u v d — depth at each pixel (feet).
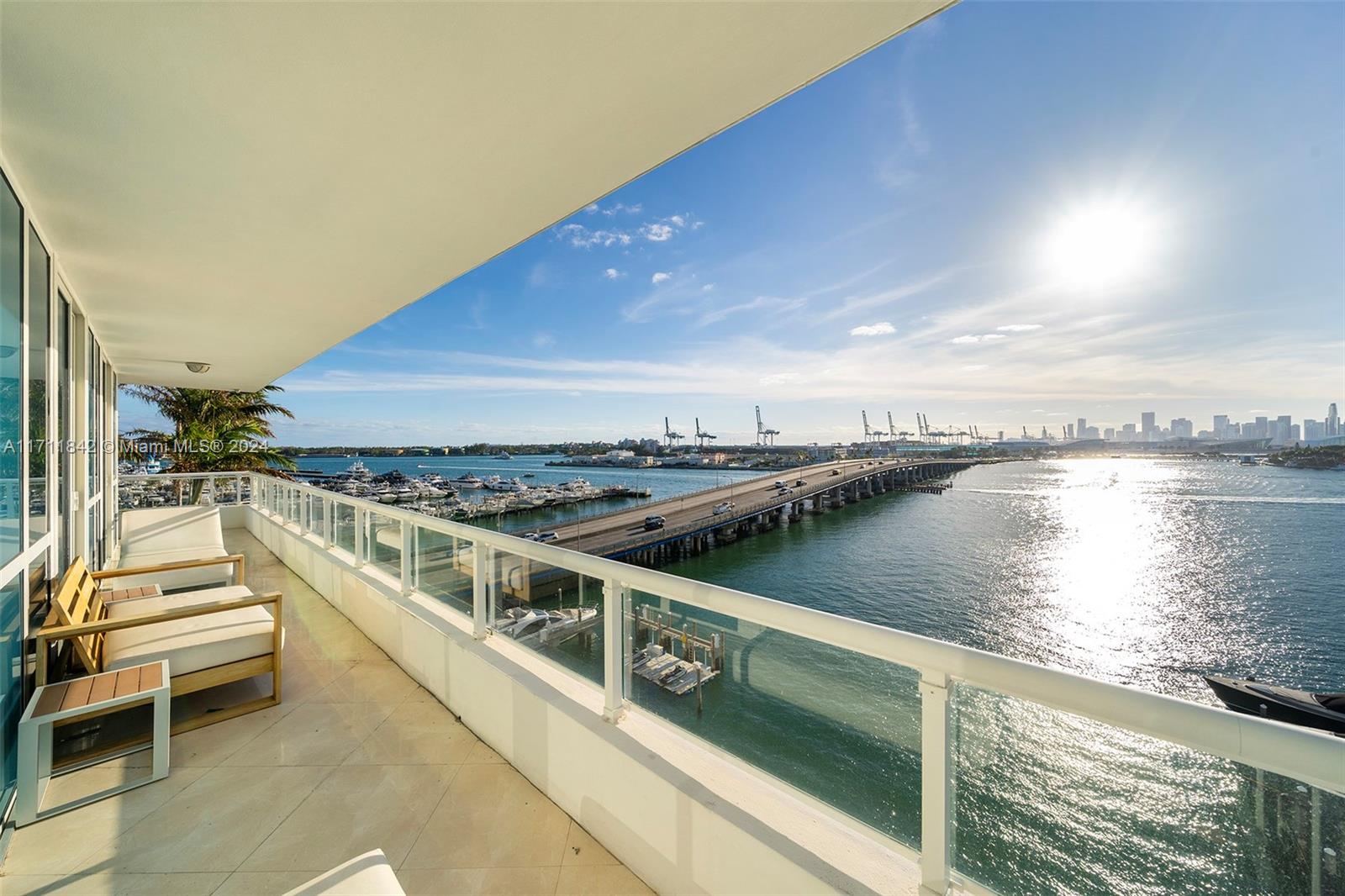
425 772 7.61
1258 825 2.51
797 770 4.58
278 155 6.29
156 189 7.15
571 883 5.65
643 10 4.03
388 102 5.28
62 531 11.61
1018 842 3.26
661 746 5.76
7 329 6.72
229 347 18.06
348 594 14.15
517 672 7.82
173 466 46.88
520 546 8.21
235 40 4.35
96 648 9.24
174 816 6.73
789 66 4.78
